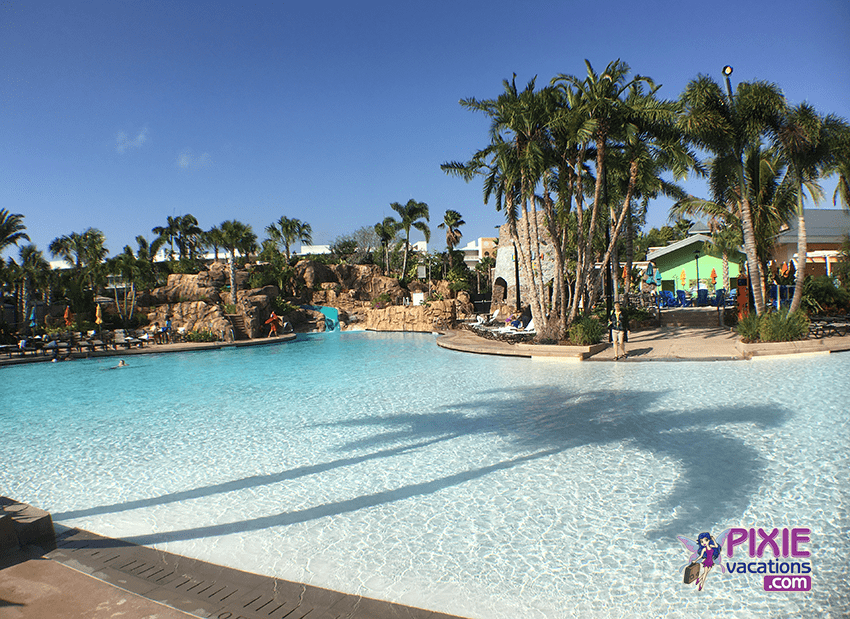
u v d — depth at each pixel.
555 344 18.98
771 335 15.35
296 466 7.23
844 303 21.94
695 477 6.02
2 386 16.59
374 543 4.85
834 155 15.82
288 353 25.30
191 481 6.79
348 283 54.62
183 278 42.31
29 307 34.72
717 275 36.59
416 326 38.56
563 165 19.22
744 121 15.72
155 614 3.64
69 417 11.23
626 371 14.25
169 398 13.27
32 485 6.84
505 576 4.18
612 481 6.06
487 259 58.44
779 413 8.49
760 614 3.54
